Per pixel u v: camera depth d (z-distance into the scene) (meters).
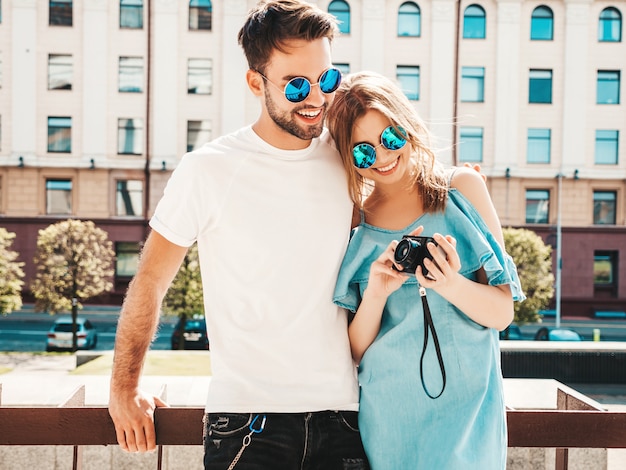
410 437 1.79
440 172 1.90
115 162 28.56
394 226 1.89
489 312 1.72
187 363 9.51
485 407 1.78
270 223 1.80
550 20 29.17
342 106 1.83
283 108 1.77
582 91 29.20
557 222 29.34
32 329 26.41
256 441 1.73
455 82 29.09
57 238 21.95
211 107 28.69
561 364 11.98
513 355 12.00
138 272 1.81
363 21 28.84
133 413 1.78
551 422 1.91
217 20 28.56
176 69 28.48
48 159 28.47
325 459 1.80
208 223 1.82
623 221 29.42
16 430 1.85
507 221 29.30
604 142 29.39
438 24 28.89
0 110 28.28
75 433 1.86
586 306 29.48
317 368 1.79
